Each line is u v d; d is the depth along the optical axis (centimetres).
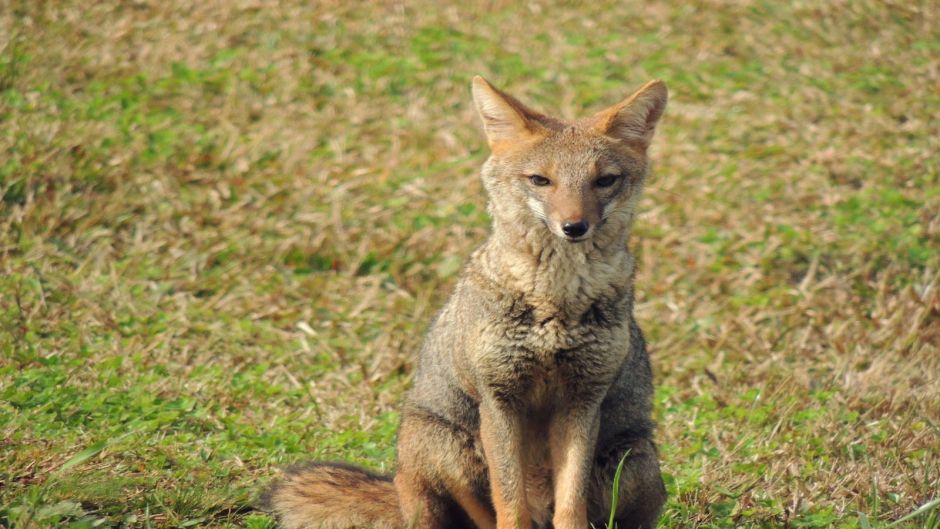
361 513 774
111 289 1220
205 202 1434
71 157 1451
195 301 1234
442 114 1792
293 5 2130
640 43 2066
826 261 1384
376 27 2077
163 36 1941
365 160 1619
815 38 2106
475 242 1409
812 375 1135
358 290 1312
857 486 862
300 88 1833
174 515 740
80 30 1908
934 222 1440
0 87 1669
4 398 920
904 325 1221
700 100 1862
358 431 959
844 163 1630
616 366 740
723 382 1116
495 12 2184
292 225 1419
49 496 722
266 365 1091
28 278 1196
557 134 771
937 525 729
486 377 734
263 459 874
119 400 950
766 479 883
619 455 775
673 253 1404
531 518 762
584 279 723
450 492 779
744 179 1593
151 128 1617
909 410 1003
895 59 2031
